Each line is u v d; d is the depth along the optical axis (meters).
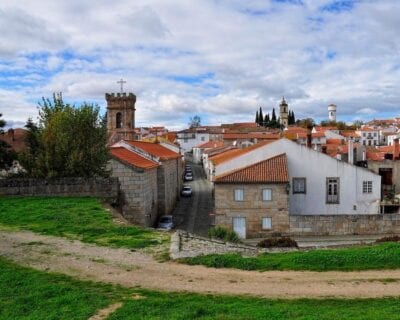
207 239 22.31
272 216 38.16
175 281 15.60
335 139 109.88
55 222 24.97
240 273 16.55
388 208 42.75
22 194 33.22
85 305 13.32
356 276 16.28
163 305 13.20
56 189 33.34
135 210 34.81
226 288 14.91
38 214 27.00
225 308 12.84
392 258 17.77
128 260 18.14
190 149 144.50
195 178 91.31
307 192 42.28
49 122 36.16
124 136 78.31
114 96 78.56
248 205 38.31
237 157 43.31
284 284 15.34
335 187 42.25
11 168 48.25
